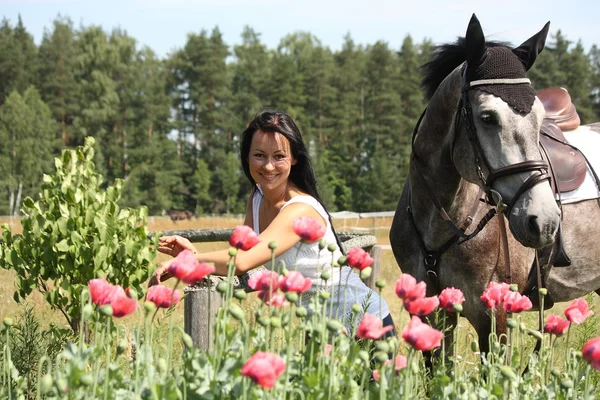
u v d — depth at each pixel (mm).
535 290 3695
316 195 3008
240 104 64250
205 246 12148
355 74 66188
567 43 61438
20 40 63781
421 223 3678
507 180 3020
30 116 51094
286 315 2135
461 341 4328
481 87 3127
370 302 2814
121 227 3574
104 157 54812
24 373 3154
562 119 4555
